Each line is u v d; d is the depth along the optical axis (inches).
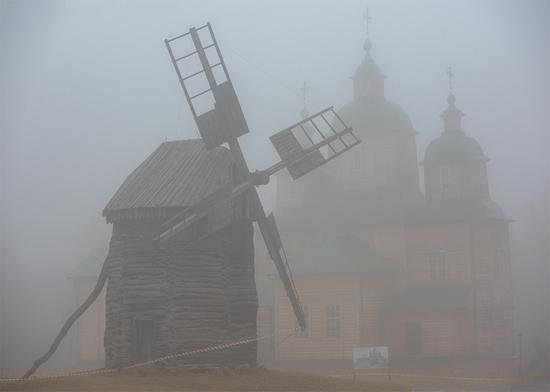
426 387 2406.5
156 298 1873.8
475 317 3831.2
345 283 3838.6
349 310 3818.9
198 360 1856.5
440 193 4276.6
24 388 1594.5
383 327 3905.0
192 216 1866.4
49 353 1980.8
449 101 4384.8
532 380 2411.4
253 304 1996.8
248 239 2016.5
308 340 3828.7
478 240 4077.3
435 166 4301.2
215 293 1910.7
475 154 4247.0
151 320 1875.0
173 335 1851.6
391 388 1849.2
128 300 1892.2
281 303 3890.3
